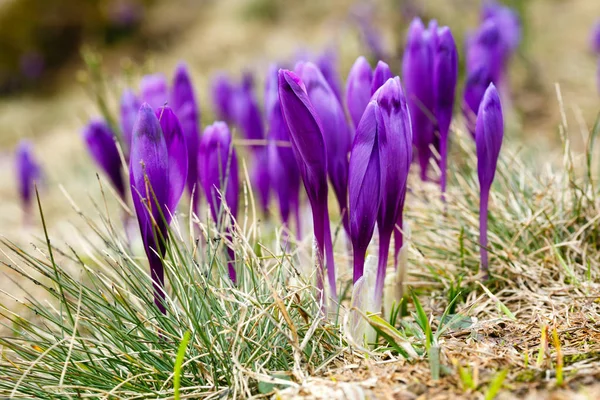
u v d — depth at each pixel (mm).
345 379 578
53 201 1396
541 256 693
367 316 603
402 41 1354
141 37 3365
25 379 602
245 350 600
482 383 556
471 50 787
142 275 646
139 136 592
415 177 766
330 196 1031
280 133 723
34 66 3459
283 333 586
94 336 620
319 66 738
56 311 662
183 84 695
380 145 593
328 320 611
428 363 578
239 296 618
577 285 653
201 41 3004
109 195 1210
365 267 621
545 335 575
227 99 1132
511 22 1188
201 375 593
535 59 1646
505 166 764
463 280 679
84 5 3562
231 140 667
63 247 912
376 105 588
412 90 698
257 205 1005
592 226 701
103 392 577
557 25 1930
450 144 854
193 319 605
